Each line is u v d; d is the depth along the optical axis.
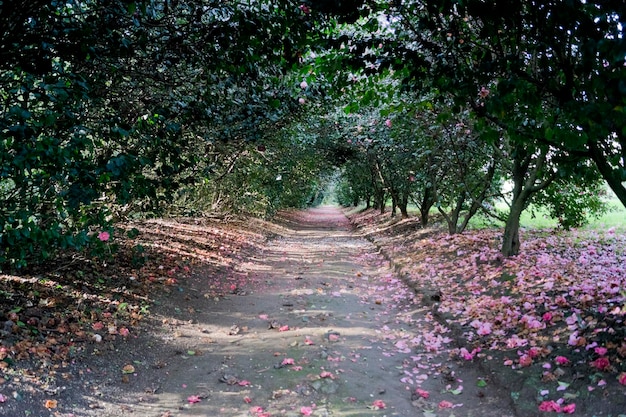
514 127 3.69
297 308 7.13
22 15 3.44
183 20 5.21
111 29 3.76
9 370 3.66
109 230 4.31
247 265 11.16
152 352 4.99
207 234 13.43
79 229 4.77
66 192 3.59
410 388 4.36
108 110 4.53
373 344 5.52
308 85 5.92
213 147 7.52
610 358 3.95
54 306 5.20
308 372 4.56
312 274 10.20
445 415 3.81
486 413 3.79
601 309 4.71
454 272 8.41
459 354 5.07
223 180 14.09
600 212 11.17
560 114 3.45
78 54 3.67
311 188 34.53
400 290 8.40
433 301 7.09
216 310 6.95
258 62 4.45
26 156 2.97
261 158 12.30
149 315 5.94
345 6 3.39
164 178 4.88
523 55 4.37
